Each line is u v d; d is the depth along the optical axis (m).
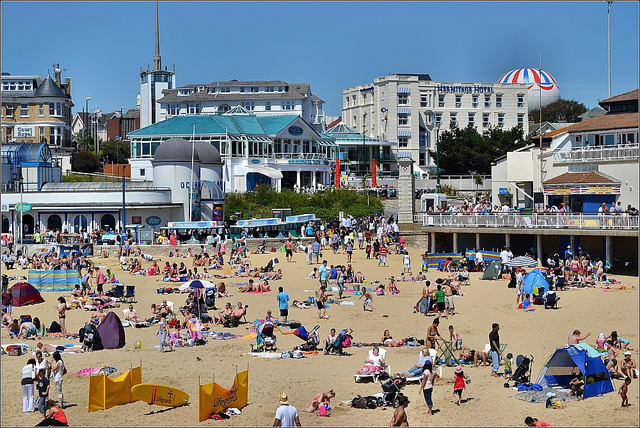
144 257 62.94
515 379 28.92
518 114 156.75
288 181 114.00
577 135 72.12
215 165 83.38
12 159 80.06
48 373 27.06
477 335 36.75
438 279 50.28
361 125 158.50
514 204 76.06
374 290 49.56
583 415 25.23
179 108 151.38
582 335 35.72
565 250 55.44
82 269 57.66
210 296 43.53
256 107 148.12
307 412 26.44
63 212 75.06
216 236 67.69
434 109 152.12
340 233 71.69
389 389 27.73
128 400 27.89
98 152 148.50
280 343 36.22
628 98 71.06
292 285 52.28
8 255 60.19
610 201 60.66
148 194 76.38
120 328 35.78
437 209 72.56
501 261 52.31
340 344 34.00
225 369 31.73
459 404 26.72
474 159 120.81
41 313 43.38
